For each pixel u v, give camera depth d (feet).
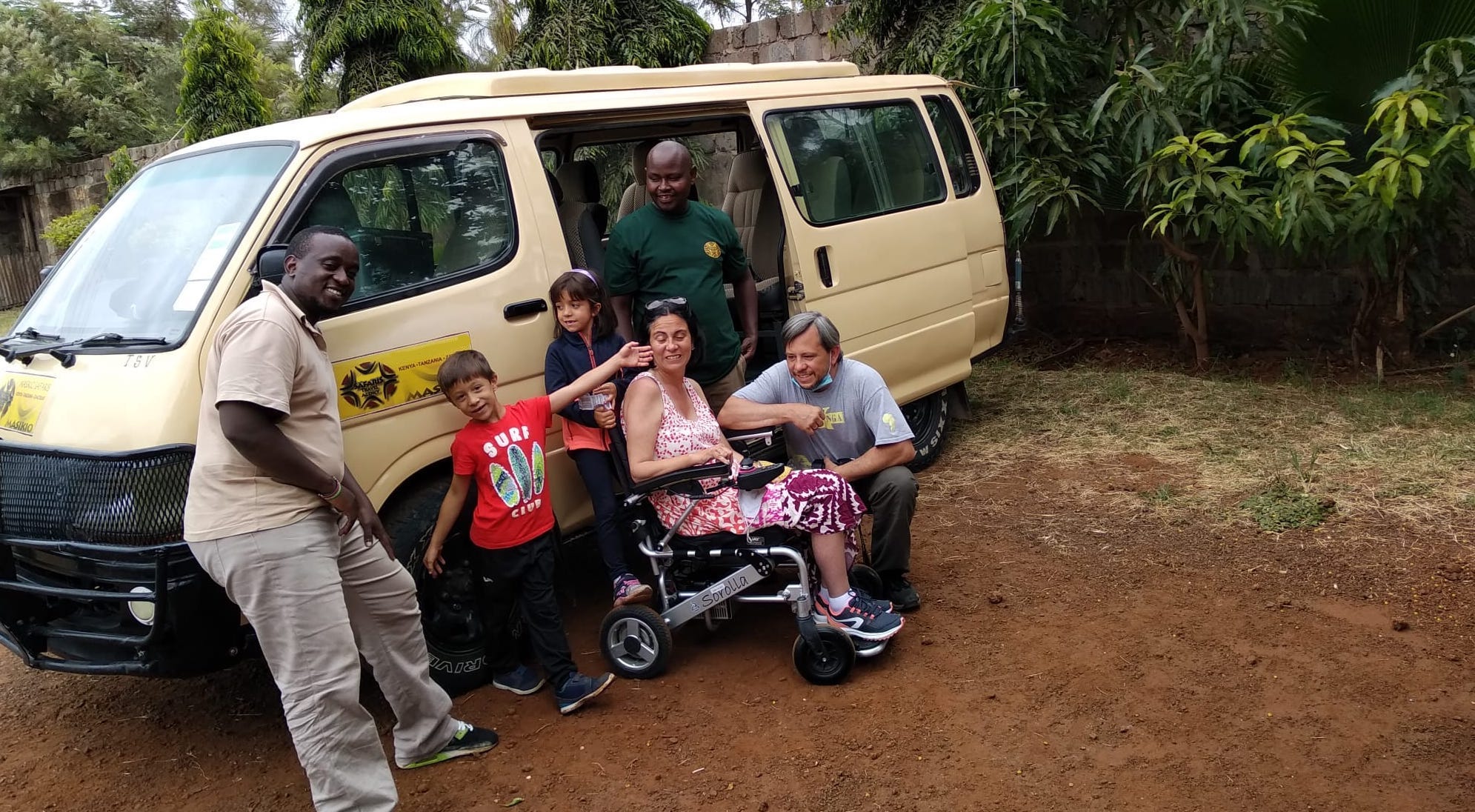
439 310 12.25
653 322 12.17
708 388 15.01
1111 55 23.45
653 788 10.43
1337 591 13.19
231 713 12.78
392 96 14.78
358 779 9.60
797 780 10.32
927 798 9.89
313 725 9.33
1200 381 22.77
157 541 10.12
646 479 11.93
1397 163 17.28
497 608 12.15
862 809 9.81
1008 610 13.48
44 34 72.84
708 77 16.75
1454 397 19.70
